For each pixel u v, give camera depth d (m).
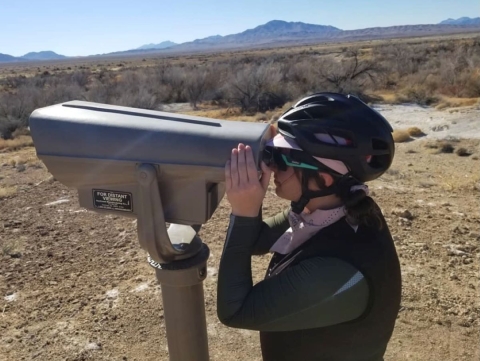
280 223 1.81
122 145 1.44
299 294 1.32
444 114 16.58
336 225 1.40
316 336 1.40
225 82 30.64
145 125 1.45
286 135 1.40
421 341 3.32
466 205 6.71
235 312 1.38
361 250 1.35
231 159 1.34
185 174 1.41
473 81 22.23
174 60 99.06
